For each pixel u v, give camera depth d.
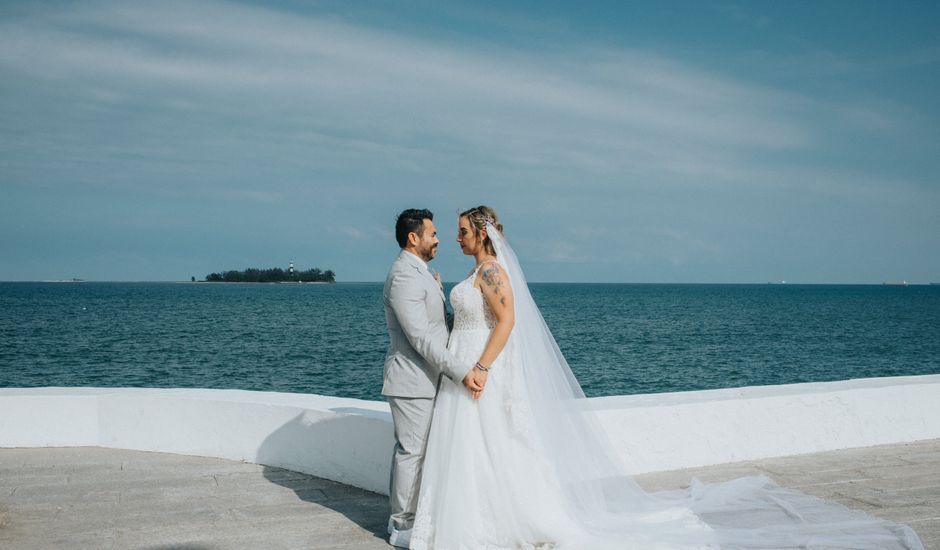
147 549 3.98
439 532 3.94
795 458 5.85
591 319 57.38
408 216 4.17
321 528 4.36
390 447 5.00
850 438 6.16
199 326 45.91
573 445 4.29
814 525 4.14
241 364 26.44
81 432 6.28
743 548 3.85
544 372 4.25
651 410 5.48
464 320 4.17
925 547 3.86
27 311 63.50
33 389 6.64
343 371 24.70
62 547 4.00
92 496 4.94
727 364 27.09
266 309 73.50
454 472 3.98
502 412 4.07
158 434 6.15
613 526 4.12
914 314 68.69
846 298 138.75
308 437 5.53
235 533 4.25
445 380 4.16
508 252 4.29
